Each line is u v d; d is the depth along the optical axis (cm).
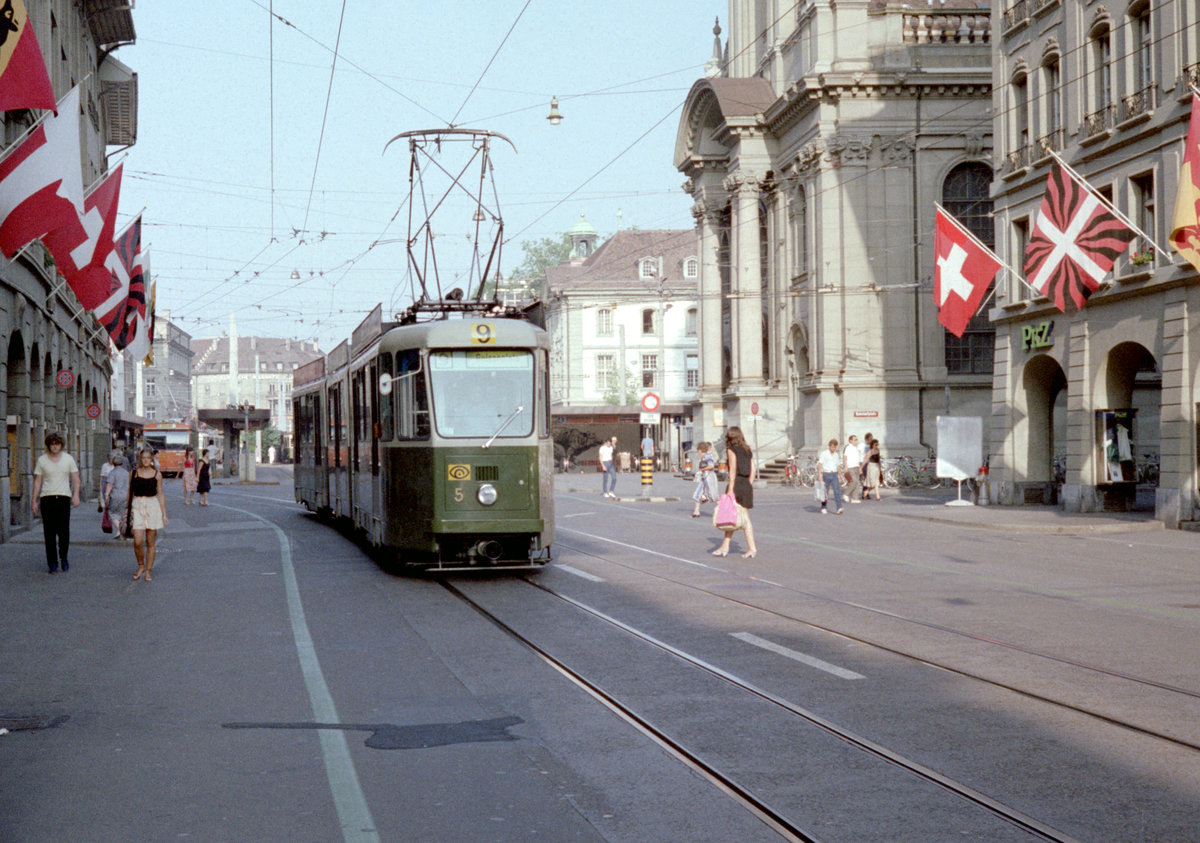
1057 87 3038
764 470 5134
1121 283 2684
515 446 1617
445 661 1009
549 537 1645
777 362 5281
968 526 2633
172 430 7606
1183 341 2486
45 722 805
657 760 686
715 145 5725
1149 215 2647
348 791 630
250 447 6206
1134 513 2805
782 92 5147
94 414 3822
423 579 1622
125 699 876
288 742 739
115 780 661
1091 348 2848
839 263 4631
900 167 4622
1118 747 701
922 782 634
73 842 555
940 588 1480
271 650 1072
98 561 1939
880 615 1241
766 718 783
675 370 8812
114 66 4606
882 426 4600
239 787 643
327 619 1260
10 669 998
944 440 3284
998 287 3272
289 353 17388
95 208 2067
